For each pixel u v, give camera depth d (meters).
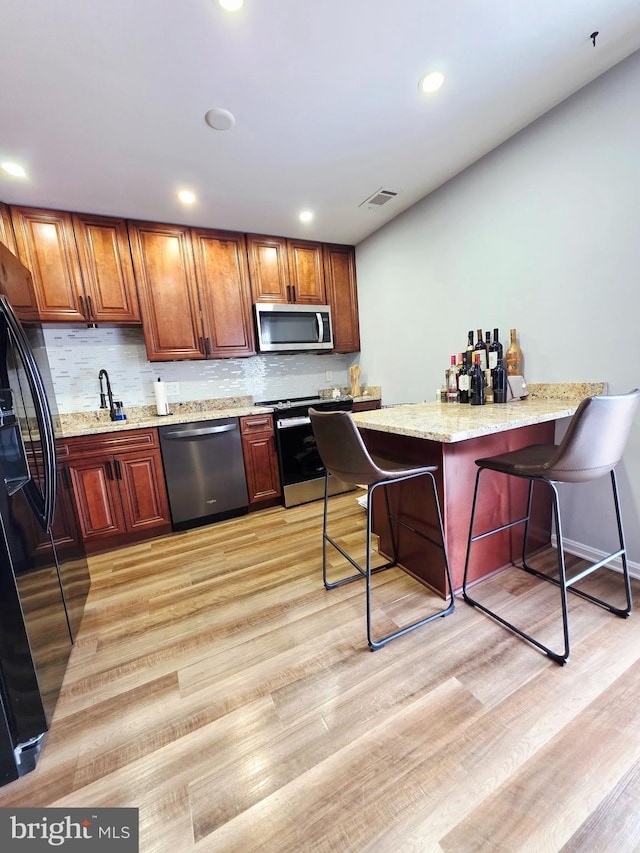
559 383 1.89
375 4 1.17
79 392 2.76
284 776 0.96
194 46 1.26
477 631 1.43
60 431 1.91
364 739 1.04
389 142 1.91
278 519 2.77
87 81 1.36
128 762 1.03
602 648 1.29
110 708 1.21
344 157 2.01
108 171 1.95
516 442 1.76
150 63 1.31
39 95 1.41
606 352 1.69
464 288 2.35
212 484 2.74
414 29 1.26
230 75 1.39
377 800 0.89
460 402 2.08
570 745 0.98
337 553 2.15
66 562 1.59
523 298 2.01
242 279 2.96
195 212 2.53
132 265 2.58
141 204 2.35
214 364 3.24
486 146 2.01
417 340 2.82
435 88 1.55
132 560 2.26
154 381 3.02
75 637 1.56
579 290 1.76
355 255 3.43
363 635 1.45
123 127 1.63
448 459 1.55
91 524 2.37
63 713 1.20
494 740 1.01
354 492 3.31
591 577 1.71
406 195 2.49
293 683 1.25
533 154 1.86
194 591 1.86
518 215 1.97
